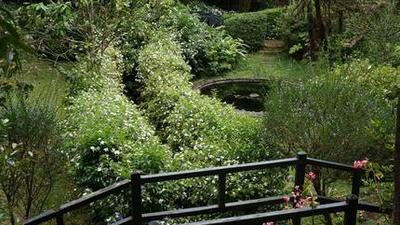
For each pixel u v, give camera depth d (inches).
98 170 165.3
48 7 216.2
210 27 458.3
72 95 241.0
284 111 167.0
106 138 174.4
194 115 212.2
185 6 472.7
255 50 470.6
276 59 446.0
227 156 173.8
